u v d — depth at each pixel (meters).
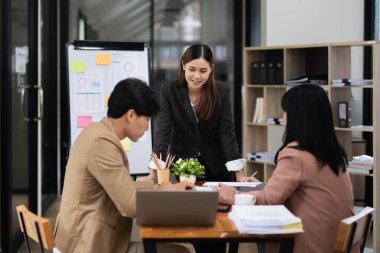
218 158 3.77
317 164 2.60
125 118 2.61
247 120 5.60
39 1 5.90
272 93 5.51
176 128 3.73
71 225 2.56
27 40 5.56
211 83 3.62
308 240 2.60
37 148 5.89
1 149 4.63
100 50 4.34
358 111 5.16
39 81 5.93
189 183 2.92
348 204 2.66
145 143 4.34
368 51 6.05
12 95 4.92
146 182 2.96
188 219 2.33
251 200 2.67
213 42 7.07
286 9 6.25
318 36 6.24
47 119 7.10
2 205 4.65
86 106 4.31
